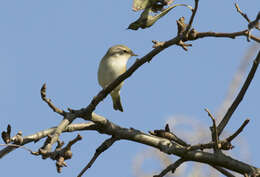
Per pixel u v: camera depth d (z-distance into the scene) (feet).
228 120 29.45
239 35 23.40
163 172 28.35
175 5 24.14
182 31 24.86
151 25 24.54
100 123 29.27
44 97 26.50
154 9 24.34
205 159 28.40
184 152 28.22
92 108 27.99
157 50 25.72
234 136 26.86
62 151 22.39
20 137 26.58
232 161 28.43
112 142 29.27
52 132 28.35
